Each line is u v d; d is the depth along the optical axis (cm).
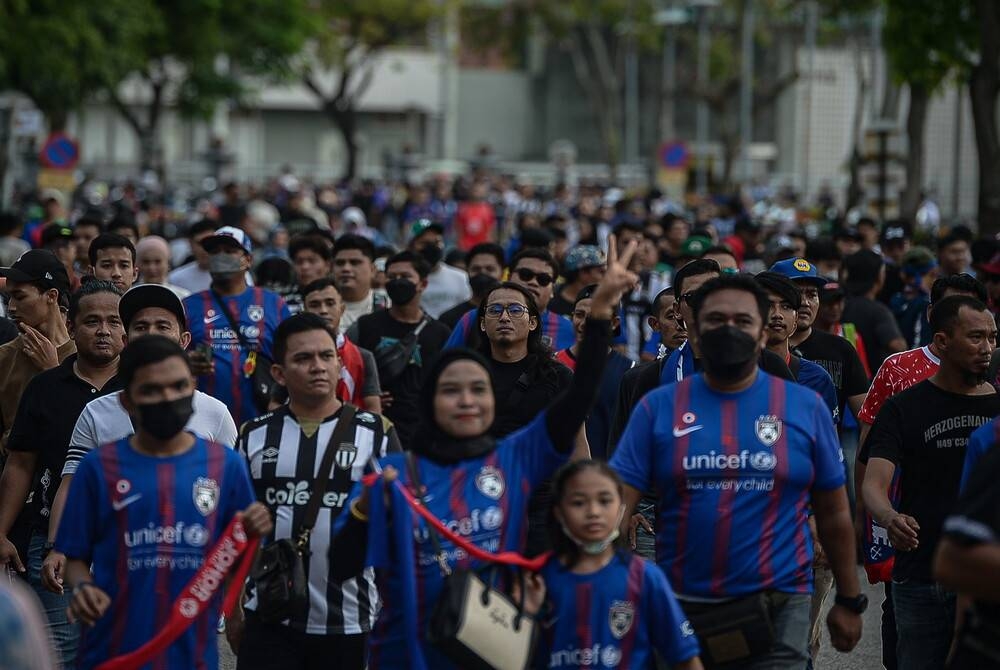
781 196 12719
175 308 2056
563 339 2750
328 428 1800
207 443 1611
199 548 1573
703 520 1595
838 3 8056
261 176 18038
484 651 1420
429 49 18688
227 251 2616
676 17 14238
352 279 3177
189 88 11269
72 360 2044
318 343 1784
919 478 1920
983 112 4834
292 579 1731
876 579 2098
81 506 1573
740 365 1588
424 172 16812
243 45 11219
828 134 15225
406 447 2733
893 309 3616
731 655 1572
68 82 8400
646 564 1507
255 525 1560
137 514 1563
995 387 1978
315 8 14112
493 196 11112
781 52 15338
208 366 2083
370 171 19288
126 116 11744
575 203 11019
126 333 2034
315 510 1769
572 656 1488
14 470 2011
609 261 1533
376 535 1498
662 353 2422
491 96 19800
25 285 2256
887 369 2167
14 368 2188
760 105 13475
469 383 1521
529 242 3788
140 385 1547
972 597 1266
